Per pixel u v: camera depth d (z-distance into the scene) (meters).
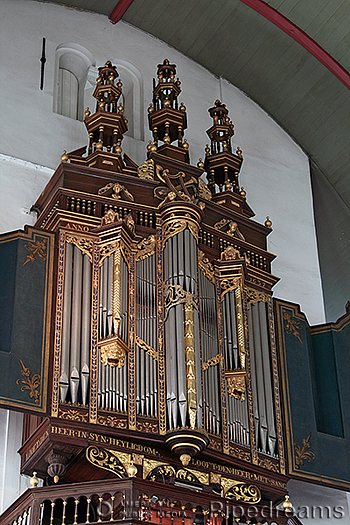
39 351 13.71
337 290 22.38
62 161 15.83
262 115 22.39
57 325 14.01
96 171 15.83
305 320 17.00
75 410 13.29
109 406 13.48
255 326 16.00
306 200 21.52
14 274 14.32
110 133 17.03
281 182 21.38
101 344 13.91
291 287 19.67
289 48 21.23
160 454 13.76
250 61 21.78
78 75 20.58
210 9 20.95
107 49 20.66
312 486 16.98
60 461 13.28
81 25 20.58
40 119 18.36
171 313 14.57
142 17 21.25
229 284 15.92
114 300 14.22
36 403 13.19
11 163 17.33
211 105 21.45
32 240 14.73
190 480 13.87
